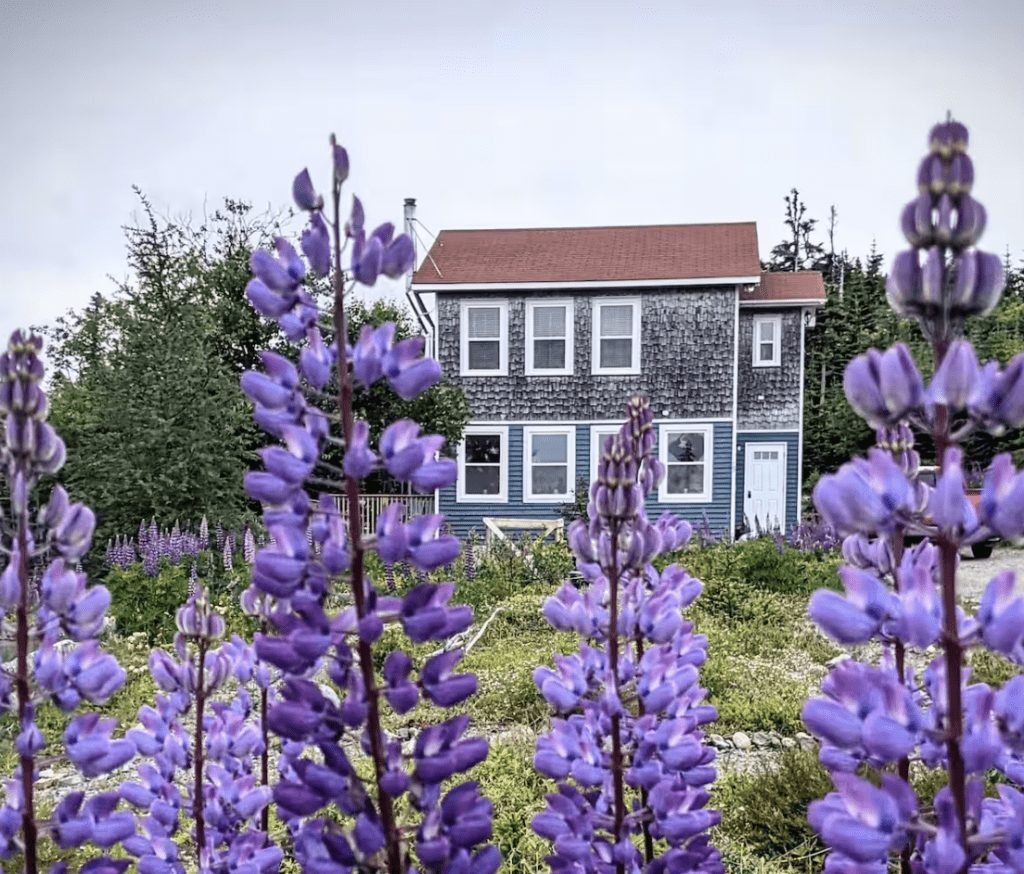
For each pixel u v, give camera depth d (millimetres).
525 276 17891
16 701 1923
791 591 11352
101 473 12359
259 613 2527
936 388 1323
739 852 4039
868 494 1348
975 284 1340
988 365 1349
